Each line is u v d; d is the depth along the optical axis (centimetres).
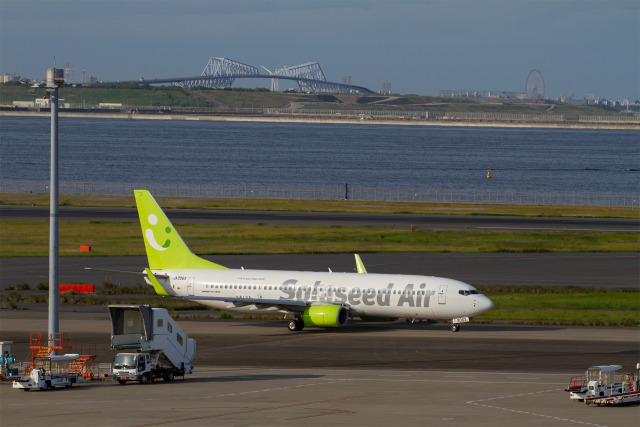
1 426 12644
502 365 19425
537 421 13388
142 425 12762
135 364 16838
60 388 16400
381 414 13738
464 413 13925
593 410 14362
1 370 17362
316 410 14050
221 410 14000
